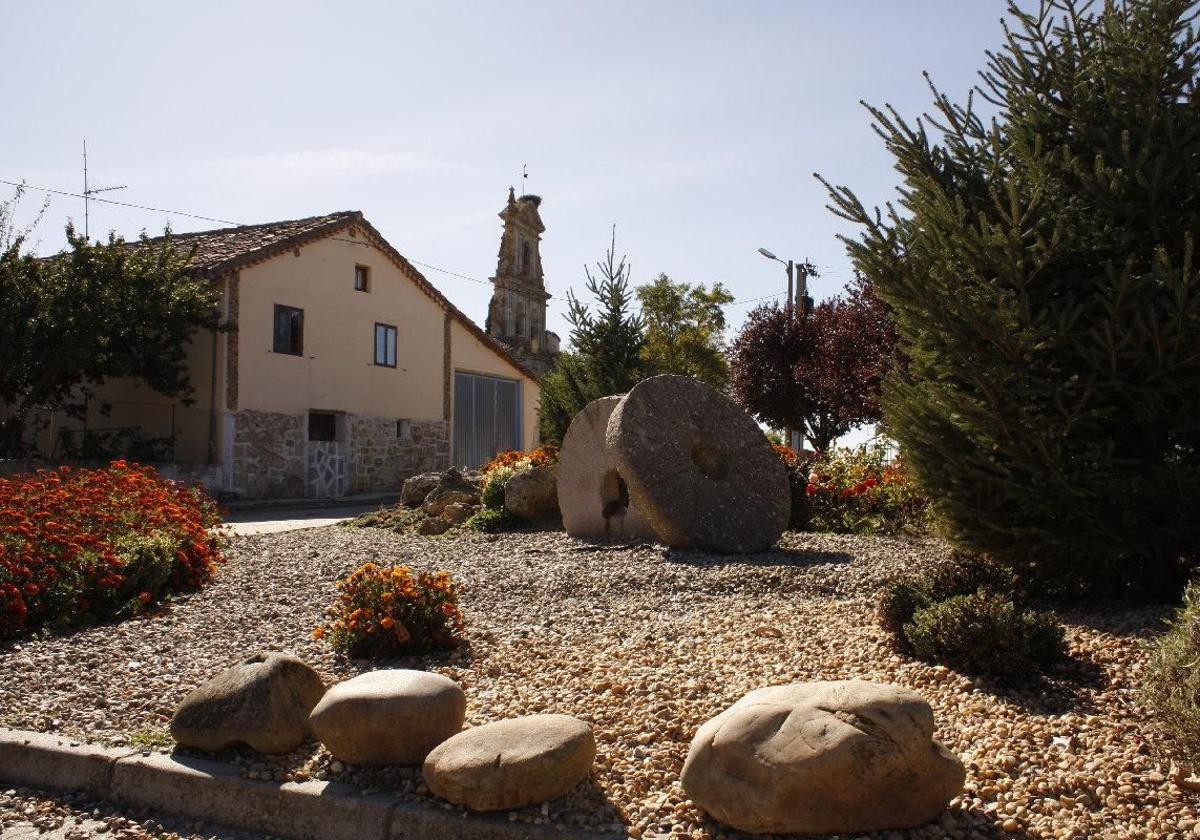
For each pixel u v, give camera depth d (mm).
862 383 21312
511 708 5113
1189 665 3820
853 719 3635
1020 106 6918
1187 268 5578
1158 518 6391
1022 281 5996
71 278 20109
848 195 6551
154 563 8227
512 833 3729
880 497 12859
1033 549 6602
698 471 10477
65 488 9086
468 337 29844
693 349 41125
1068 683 5172
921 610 5809
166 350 21328
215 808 4293
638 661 5969
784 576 8375
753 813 3561
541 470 13781
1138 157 5984
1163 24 6152
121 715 5262
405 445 27031
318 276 24516
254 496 22625
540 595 8312
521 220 35594
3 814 4363
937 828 3604
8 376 19672
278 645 6730
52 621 7168
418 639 6430
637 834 3654
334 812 4051
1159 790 3783
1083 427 6277
